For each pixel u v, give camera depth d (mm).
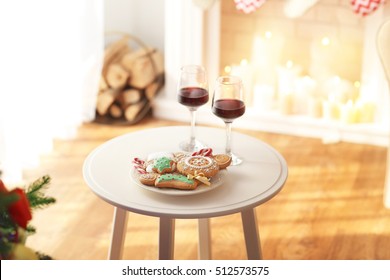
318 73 3145
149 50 3260
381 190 2592
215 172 1578
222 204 1520
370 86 2965
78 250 2176
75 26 2904
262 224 2352
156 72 3244
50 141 2852
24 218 1061
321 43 3121
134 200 1534
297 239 2264
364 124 3000
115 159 1750
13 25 2457
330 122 3035
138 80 3174
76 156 2838
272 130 3148
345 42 3076
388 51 2203
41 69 2717
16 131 2543
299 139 3064
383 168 2775
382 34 2203
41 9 2646
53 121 2936
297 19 3125
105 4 3338
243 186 1609
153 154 1683
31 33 2598
